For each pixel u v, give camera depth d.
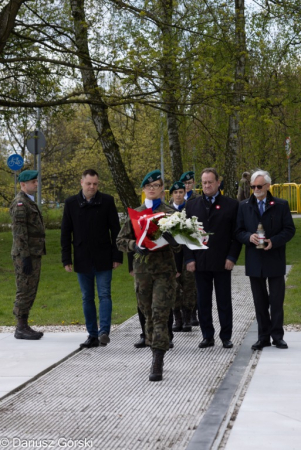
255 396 5.56
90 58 14.59
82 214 7.66
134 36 14.77
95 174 7.65
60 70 15.38
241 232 7.39
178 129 20.39
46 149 33.84
